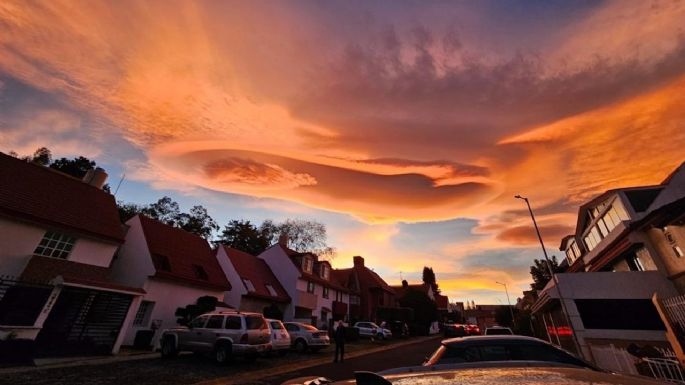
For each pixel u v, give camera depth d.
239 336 12.85
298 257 35.22
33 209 14.98
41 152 36.94
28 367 10.61
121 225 19.42
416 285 69.06
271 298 29.05
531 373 1.94
